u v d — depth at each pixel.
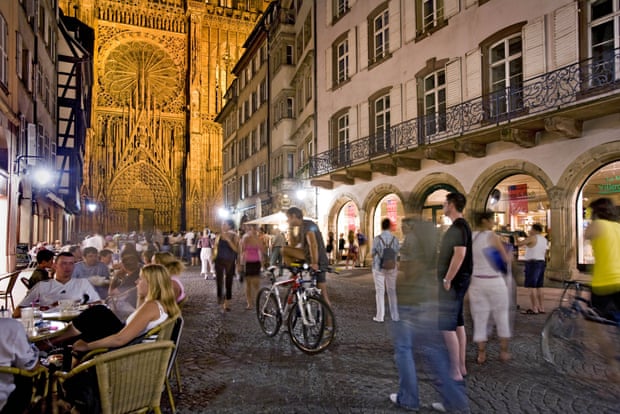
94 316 4.62
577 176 12.71
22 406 3.95
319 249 8.44
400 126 18.70
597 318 5.91
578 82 11.79
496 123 14.03
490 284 6.40
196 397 5.42
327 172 22.53
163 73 64.06
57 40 29.09
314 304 7.23
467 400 4.84
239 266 15.73
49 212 27.42
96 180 59.03
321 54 25.00
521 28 14.02
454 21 16.42
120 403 3.90
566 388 5.50
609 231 5.71
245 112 41.72
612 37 11.81
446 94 16.69
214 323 9.64
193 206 61.72
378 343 7.66
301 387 5.70
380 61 20.11
